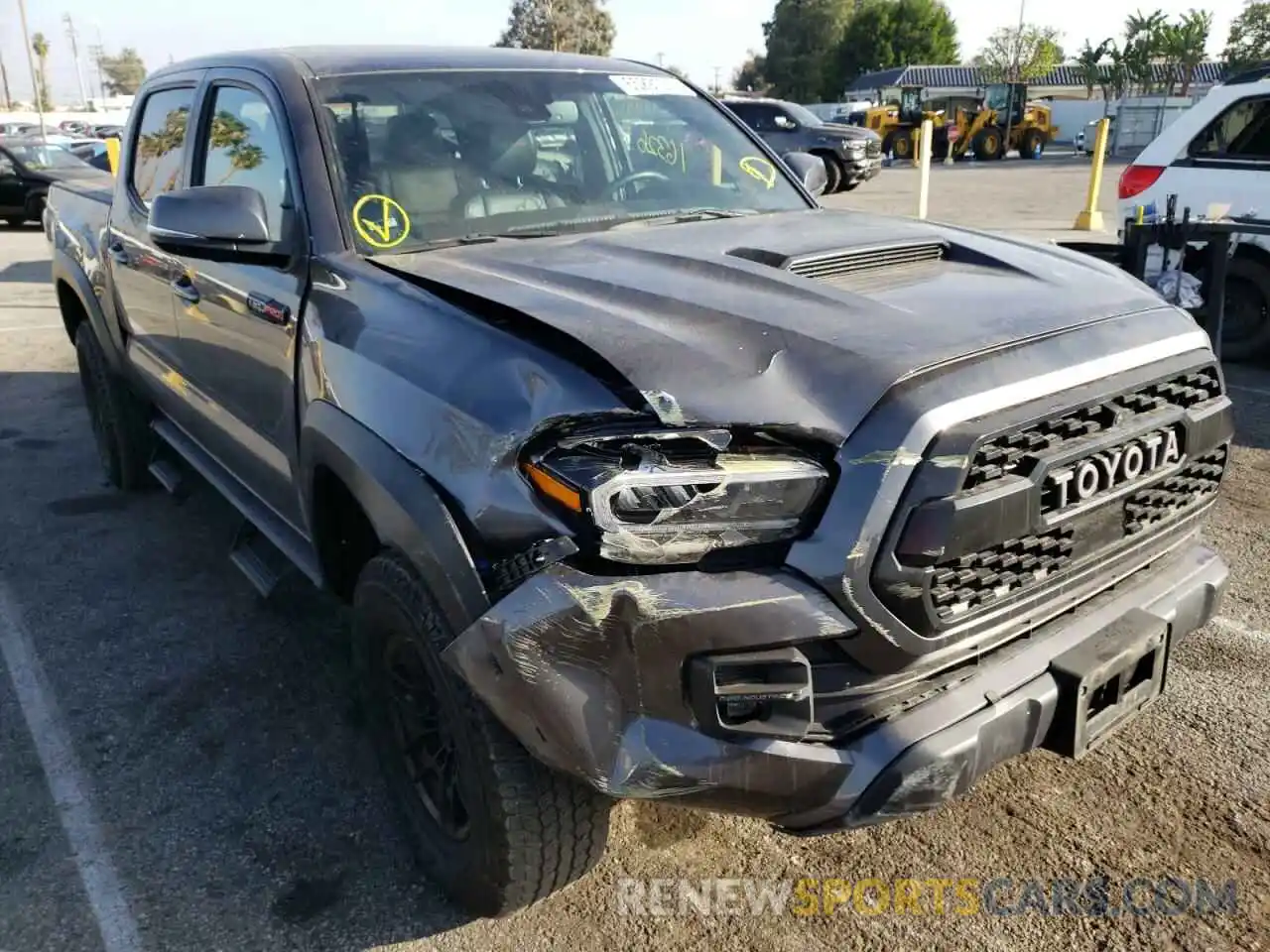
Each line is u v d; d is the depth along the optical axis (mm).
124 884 2680
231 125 3498
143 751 3242
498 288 2412
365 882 2672
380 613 2441
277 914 2570
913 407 1969
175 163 3998
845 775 1983
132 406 5078
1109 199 18938
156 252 3951
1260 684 3434
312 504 2770
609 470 1906
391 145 3086
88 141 27016
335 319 2646
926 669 2057
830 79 75312
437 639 2207
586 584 1907
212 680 3635
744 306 2264
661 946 2443
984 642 2129
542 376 2070
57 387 7684
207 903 2609
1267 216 7020
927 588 1963
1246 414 6348
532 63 3625
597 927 2506
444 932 2506
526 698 1972
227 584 4383
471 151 3195
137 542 4832
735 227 3061
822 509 1958
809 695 1938
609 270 2543
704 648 1899
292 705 3469
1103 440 2207
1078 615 2336
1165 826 2779
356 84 3221
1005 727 2104
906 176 27922
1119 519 2330
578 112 3498
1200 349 2555
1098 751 3104
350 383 2484
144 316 4258
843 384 2016
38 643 3922
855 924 2488
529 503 1986
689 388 1980
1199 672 3512
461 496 2086
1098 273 2801
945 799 2037
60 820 2926
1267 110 7035
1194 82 53812
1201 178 7305
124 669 3723
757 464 1939
